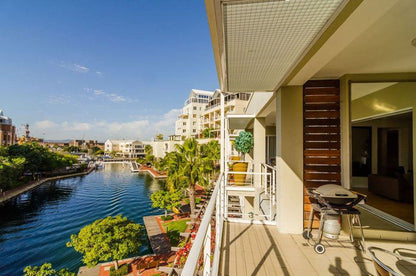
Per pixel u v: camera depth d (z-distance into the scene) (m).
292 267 2.28
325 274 2.16
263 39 1.78
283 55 2.11
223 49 1.99
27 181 31.41
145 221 16.88
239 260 2.41
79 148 94.56
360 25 1.54
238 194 5.80
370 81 3.18
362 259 2.44
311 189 3.27
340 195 2.44
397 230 2.90
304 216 3.26
